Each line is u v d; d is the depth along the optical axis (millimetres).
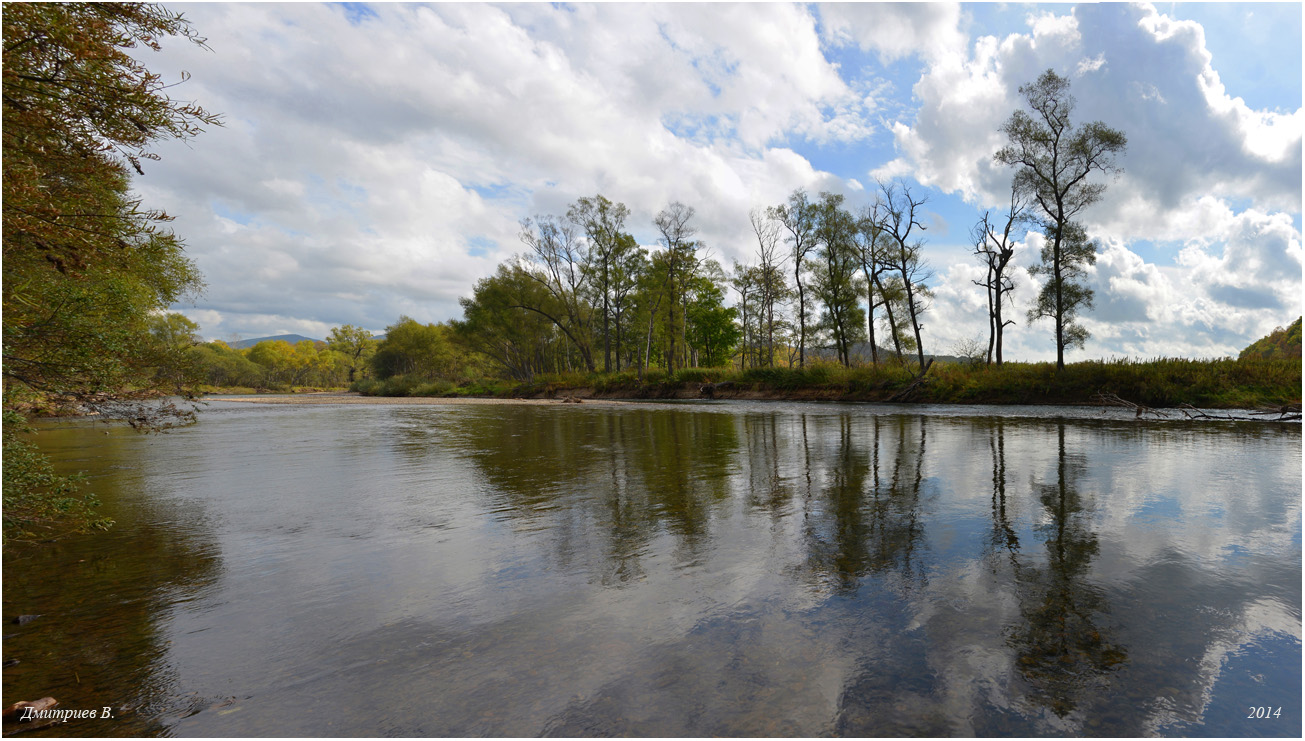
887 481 8453
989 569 4641
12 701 2834
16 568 4965
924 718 2625
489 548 5422
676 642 3432
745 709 2713
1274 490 7594
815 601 4027
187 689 2977
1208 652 3254
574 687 2943
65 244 4246
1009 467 9523
